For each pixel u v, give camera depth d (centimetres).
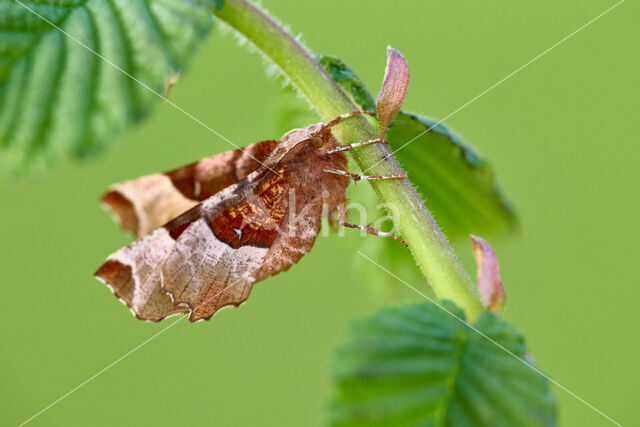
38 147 12
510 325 13
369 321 12
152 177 14
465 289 13
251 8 13
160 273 14
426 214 13
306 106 15
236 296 14
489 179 15
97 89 12
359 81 14
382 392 12
